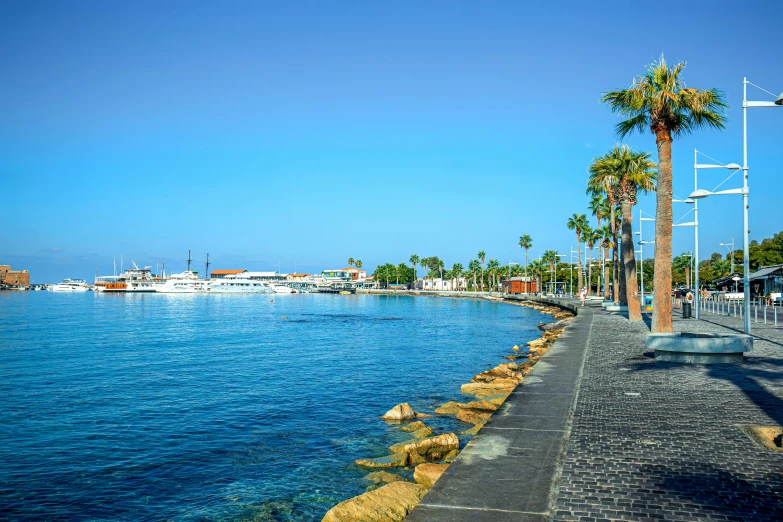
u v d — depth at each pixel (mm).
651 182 40906
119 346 42844
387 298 174125
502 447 9438
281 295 195875
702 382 15078
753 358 19375
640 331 31344
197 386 25734
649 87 25188
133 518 11625
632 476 7875
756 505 6797
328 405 21484
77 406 21719
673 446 9258
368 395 23328
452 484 7777
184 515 11680
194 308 108375
